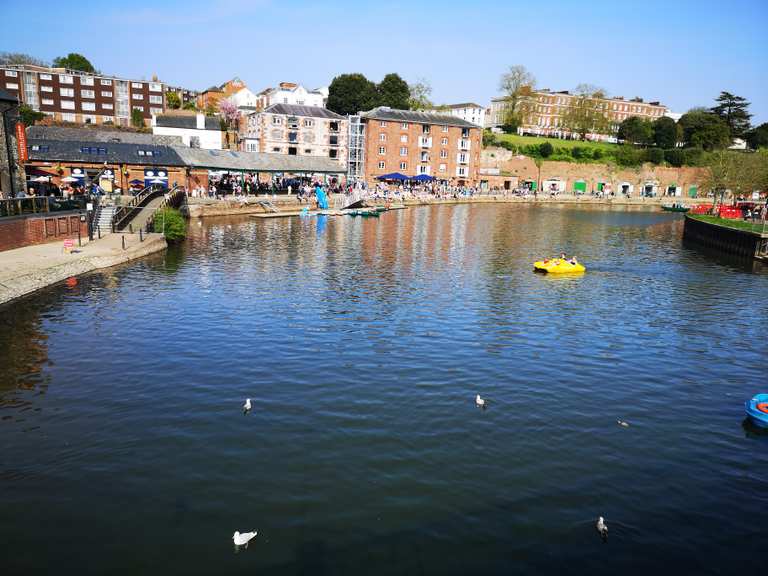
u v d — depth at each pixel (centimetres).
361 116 11981
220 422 1697
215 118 12838
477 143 13200
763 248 5106
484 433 1669
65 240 4016
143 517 1241
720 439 1692
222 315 2817
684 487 1423
